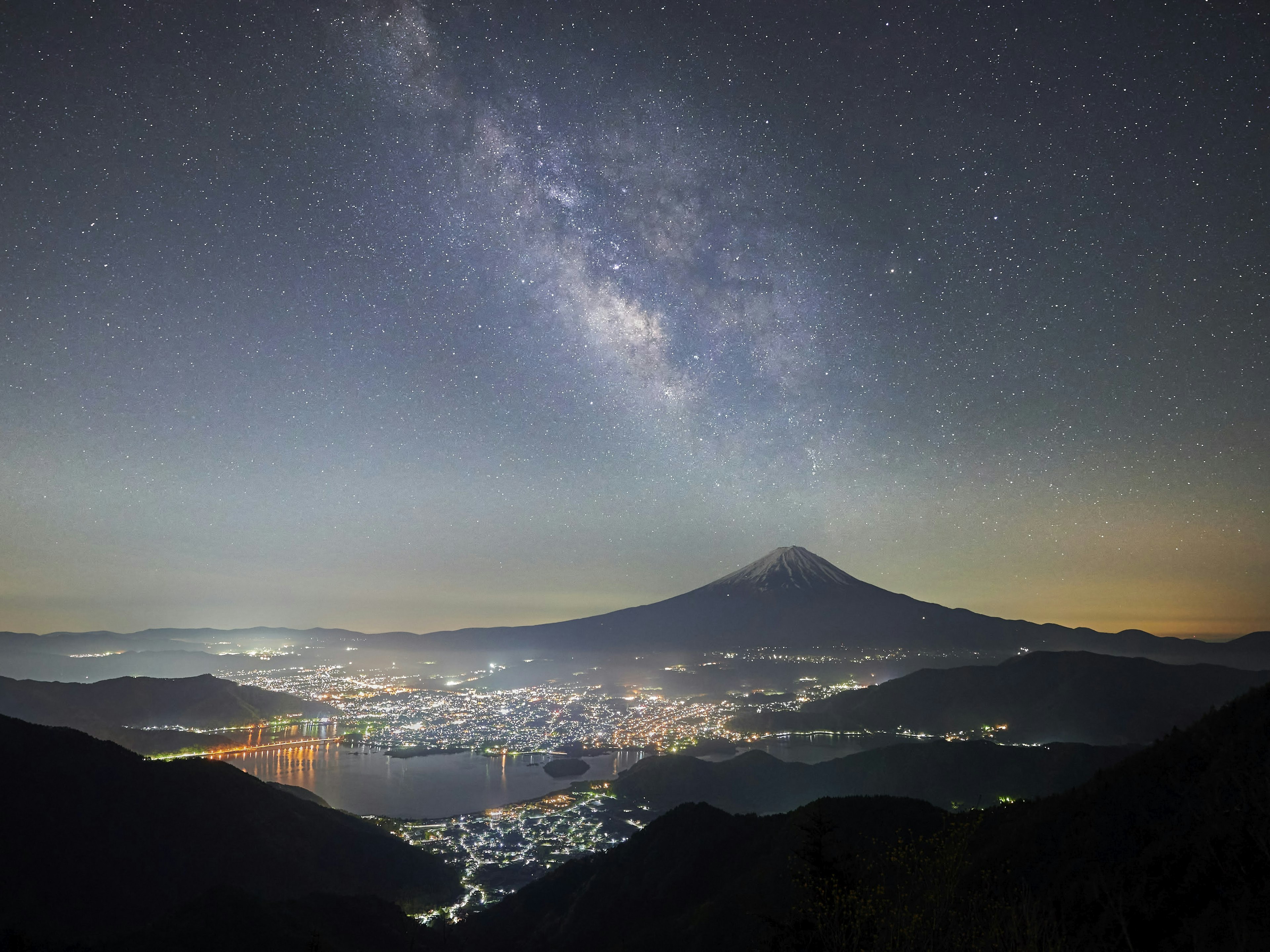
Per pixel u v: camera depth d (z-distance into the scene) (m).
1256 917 11.12
